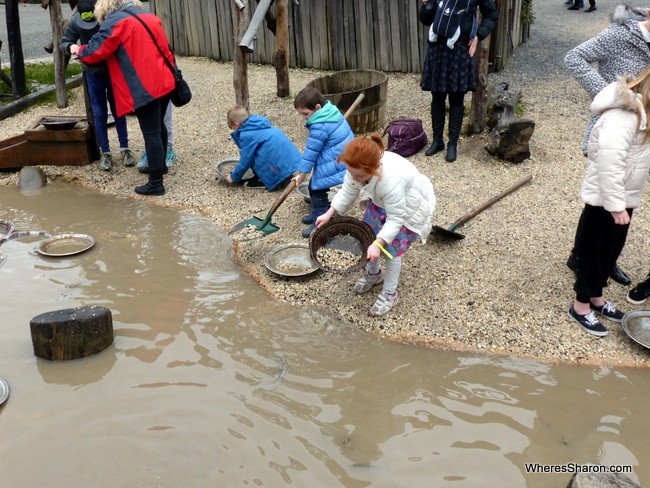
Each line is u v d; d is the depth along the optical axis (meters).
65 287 4.43
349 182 3.91
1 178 6.29
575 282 3.96
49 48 8.03
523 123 5.78
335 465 2.96
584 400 3.36
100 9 5.32
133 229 5.29
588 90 4.05
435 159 6.23
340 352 3.78
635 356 3.66
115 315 4.13
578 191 5.39
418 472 2.91
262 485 2.85
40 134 6.26
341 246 4.21
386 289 4.08
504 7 8.05
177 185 6.05
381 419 3.25
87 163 6.43
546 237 4.77
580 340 3.79
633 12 3.95
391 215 3.66
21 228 5.30
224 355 3.74
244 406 3.33
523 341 3.80
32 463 2.99
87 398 3.41
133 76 5.36
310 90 4.68
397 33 8.95
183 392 3.44
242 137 5.53
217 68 10.06
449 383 3.50
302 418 3.25
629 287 4.20
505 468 2.93
